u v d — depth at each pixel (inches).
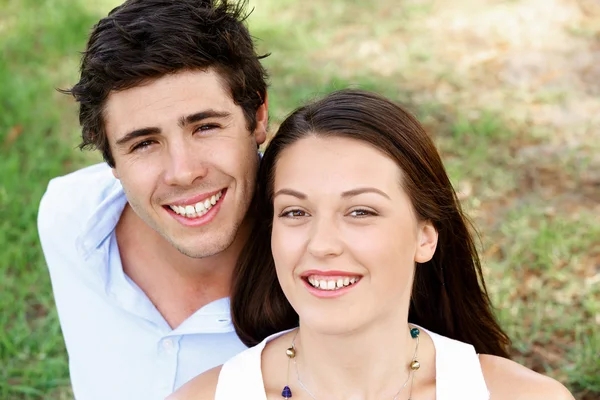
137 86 94.6
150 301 113.7
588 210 180.4
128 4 98.0
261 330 111.0
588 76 232.7
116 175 106.2
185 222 101.9
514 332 149.6
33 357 156.9
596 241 170.6
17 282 173.8
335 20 280.8
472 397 93.3
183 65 94.2
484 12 274.7
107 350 117.6
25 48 267.1
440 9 282.0
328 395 94.9
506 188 188.2
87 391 122.3
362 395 94.3
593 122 211.6
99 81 96.7
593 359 142.0
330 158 88.7
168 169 97.4
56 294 120.4
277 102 221.9
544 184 189.9
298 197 88.7
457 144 203.6
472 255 111.4
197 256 104.7
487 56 247.3
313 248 86.3
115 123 98.0
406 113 95.0
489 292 156.1
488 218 179.5
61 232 116.5
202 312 110.9
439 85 232.8
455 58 248.2
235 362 99.3
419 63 246.5
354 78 237.0
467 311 113.4
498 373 96.8
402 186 91.1
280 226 91.0
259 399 95.4
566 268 163.9
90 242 112.0
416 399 94.4
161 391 115.6
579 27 258.5
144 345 115.3
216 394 96.7
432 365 97.6
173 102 94.8
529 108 219.5
